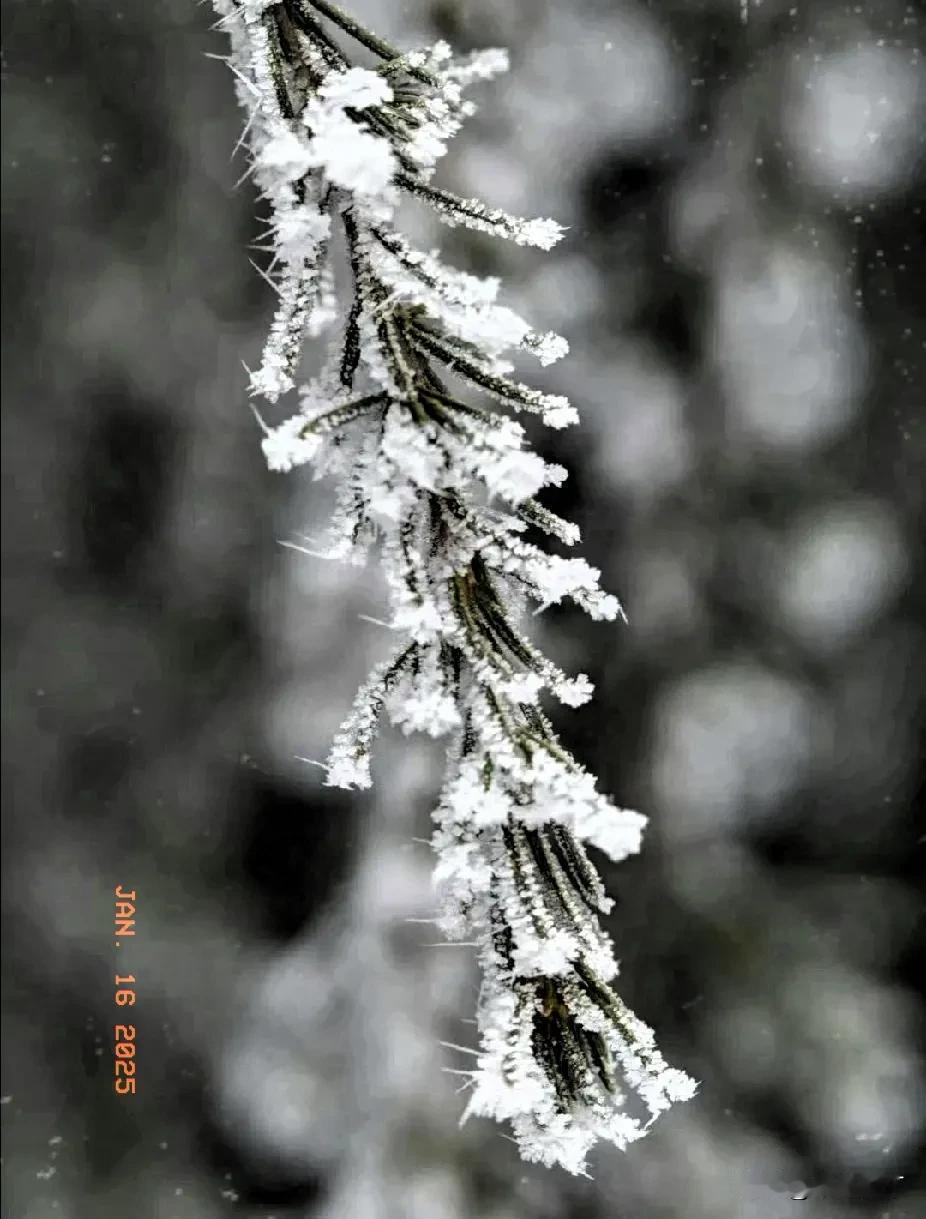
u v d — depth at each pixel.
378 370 0.56
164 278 1.75
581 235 1.59
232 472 1.71
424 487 0.56
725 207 1.63
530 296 1.52
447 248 1.45
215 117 1.71
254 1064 1.53
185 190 1.74
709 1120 1.50
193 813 1.75
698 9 1.66
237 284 1.73
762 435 1.61
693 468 1.62
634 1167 1.44
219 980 1.66
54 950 1.72
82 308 1.77
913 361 1.66
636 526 1.64
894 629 1.66
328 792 1.63
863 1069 1.50
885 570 1.64
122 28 1.74
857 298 1.65
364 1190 1.40
